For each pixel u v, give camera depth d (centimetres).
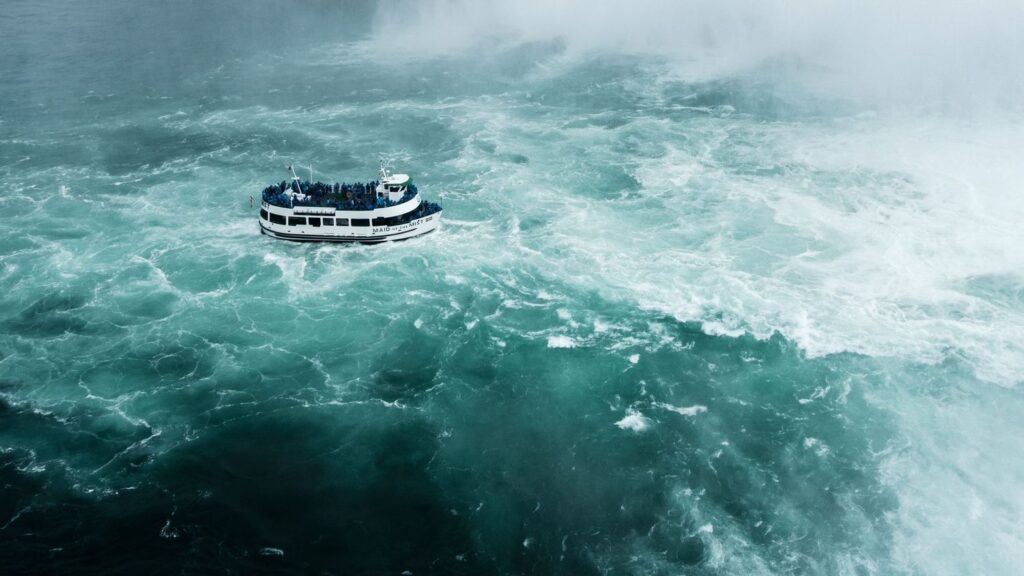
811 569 5488
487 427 6825
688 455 6462
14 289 8900
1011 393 6962
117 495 6178
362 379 7431
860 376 7231
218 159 12238
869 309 8144
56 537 5831
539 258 9288
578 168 11650
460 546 5750
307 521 5962
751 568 5512
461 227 10044
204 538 5831
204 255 9544
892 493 6038
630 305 8356
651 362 7512
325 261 9381
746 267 8950
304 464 6462
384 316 8319
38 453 6588
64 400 7200
